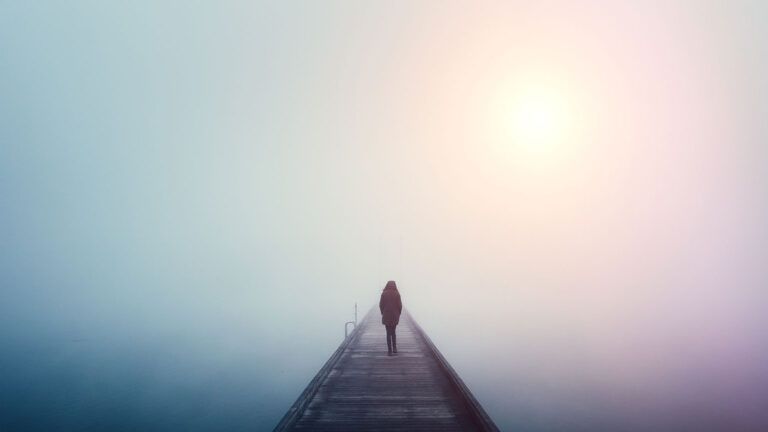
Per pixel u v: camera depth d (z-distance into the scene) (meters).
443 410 7.50
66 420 22.28
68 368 31.41
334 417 7.17
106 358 34.12
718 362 33.06
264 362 33.34
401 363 11.34
